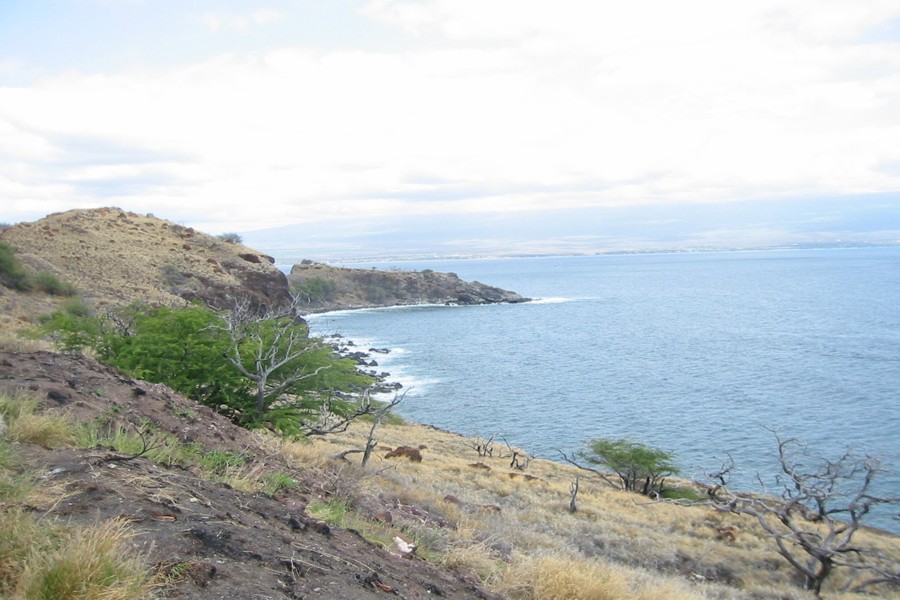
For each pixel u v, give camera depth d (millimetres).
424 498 12391
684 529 22297
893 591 18000
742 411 51781
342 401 18578
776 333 101438
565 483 28688
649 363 76688
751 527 23516
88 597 3201
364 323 123188
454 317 134750
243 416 16188
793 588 16828
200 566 3719
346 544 5594
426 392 60875
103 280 61562
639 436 45156
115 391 9039
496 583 6551
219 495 5559
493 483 22938
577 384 64750
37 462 5195
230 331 16547
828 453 39469
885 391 57469
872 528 26984
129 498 4660
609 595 7191
